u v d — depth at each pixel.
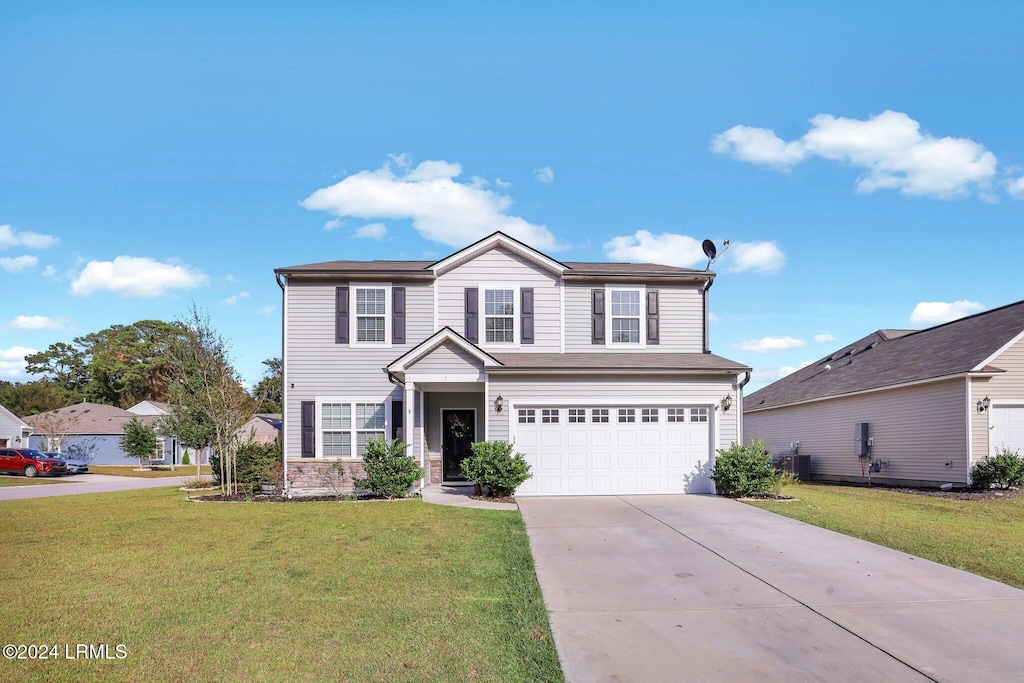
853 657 6.71
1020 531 12.89
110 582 9.23
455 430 20.88
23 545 11.81
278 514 15.00
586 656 6.72
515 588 8.90
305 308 20.25
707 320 21.06
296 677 6.11
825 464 27.89
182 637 7.09
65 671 6.19
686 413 18.31
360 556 10.67
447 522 13.48
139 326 73.00
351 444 19.92
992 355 20.06
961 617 7.89
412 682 6.03
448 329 17.86
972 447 19.92
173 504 17.73
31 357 78.31
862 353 30.34
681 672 6.36
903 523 13.66
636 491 18.03
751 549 11.29
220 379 21.80
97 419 53.56
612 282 20.91
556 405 18.00
